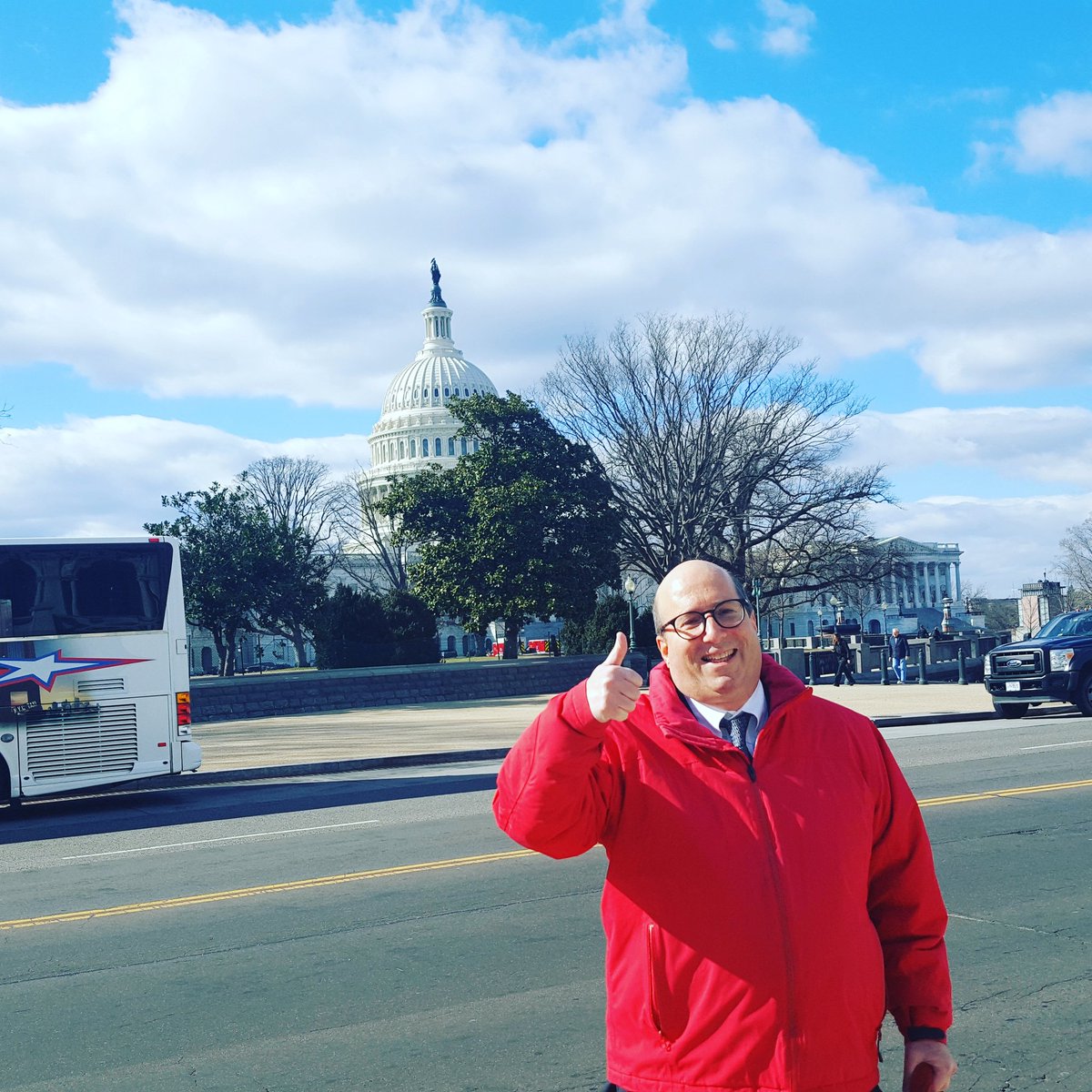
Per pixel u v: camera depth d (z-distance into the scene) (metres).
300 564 60.78
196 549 58.34
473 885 8.80
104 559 15.26
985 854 9.23
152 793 17.36
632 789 2.82
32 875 10.38
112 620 15.22
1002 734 19.91
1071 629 23.86
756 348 49.06
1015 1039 5.38
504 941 7.17
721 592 2.91
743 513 49.62
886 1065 5.26
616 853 2.84
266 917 8.05
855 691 35.09
